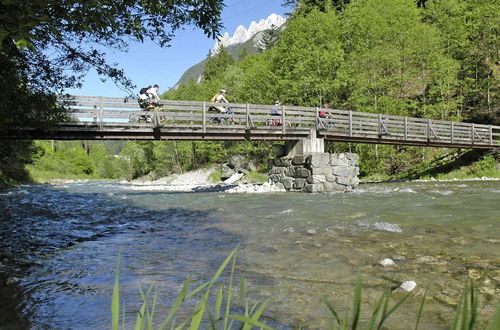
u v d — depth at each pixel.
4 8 3.24
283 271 4.27
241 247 5.68
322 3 44.91
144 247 5.93
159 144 52.06
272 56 38.03
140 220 9.27
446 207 9.55
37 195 20.38
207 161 49.06
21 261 5.09
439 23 36.75
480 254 4.75
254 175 33.34
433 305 3.11
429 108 30.11
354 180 17.48
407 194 13.88
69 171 69.81
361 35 33.06
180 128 15.34
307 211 9.74
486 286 3.55
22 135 12.76
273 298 3.35
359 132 19.48
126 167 64.25
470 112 33.91
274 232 6.87
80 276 4.30
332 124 18.92
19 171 40.56
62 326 2.85
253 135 17.17
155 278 4.12
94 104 13.74
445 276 3.91
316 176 16.59
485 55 33.66
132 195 19.17
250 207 11.22
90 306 3.28
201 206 12.12
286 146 18.86
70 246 6.12
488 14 32.09
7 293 3.70
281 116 17.45
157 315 2.96
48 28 3.47
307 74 29.69
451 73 30.70
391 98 29.69
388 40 31.92
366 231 6.62
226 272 4.30
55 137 13.38
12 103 7.31
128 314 3.04
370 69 29.39
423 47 30.69
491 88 32.19
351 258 4.77
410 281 3.58
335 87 28.14
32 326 2.86
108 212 11.20
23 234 7.34
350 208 10.10
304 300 3.29
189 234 7.02
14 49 5.41
